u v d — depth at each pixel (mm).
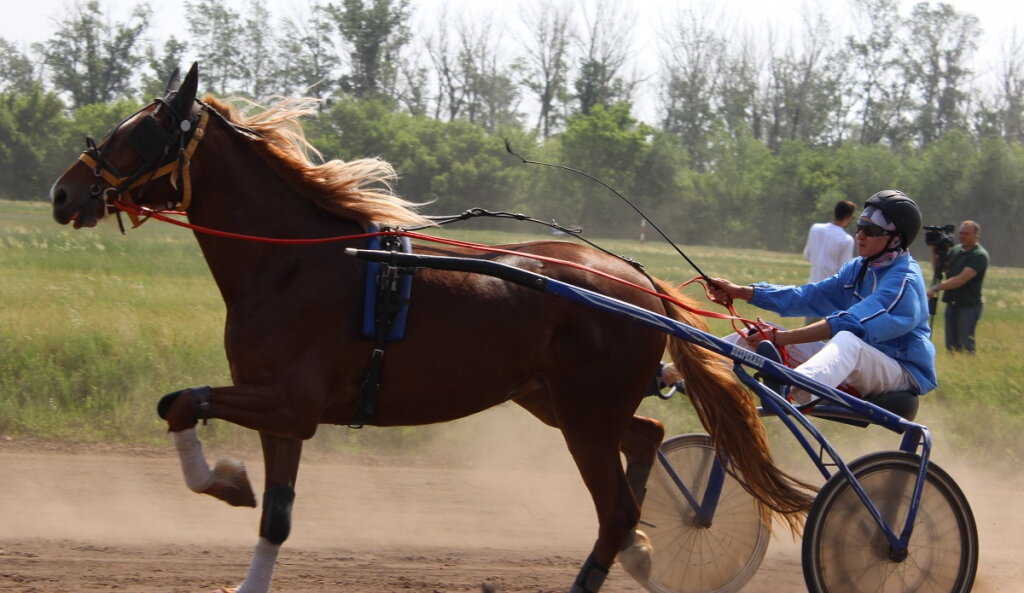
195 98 5719
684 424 11062
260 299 5594
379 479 9219
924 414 12133
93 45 97625
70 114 97875
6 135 81312
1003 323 24641
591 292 5879
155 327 12828
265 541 5574
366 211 5941
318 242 5734
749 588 7125
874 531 5992
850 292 6973
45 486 8180
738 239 84625
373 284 5676
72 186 5520
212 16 82062
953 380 13672
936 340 19172
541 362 6113
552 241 6672
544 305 6020
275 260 5676
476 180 78938
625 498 6234
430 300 5797
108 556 6676
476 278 5934
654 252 51562
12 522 7250
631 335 6215
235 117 5914
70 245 28047
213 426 9781
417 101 92438
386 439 10320
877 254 6734
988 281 48375
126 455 9266
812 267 13648
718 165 90188
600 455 6199
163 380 10750
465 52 92625
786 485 6355
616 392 6184
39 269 21531
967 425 11727
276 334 5508
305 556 6988
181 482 8609
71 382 10500
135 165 5598
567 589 6676
